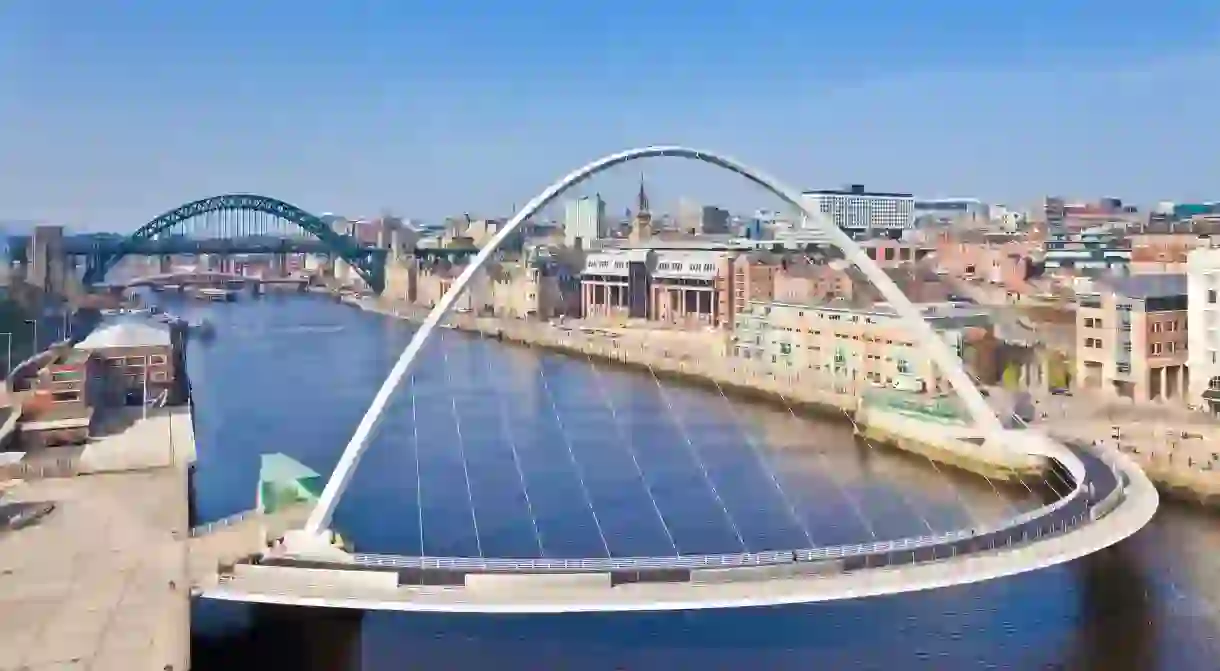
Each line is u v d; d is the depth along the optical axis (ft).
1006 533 235.81
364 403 602.03
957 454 419.95
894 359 548.72
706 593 199.21
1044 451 354.33
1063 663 216.54
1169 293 496.23
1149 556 286.46
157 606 203.31
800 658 218.38
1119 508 259.19
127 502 281.95
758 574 208.03
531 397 625.82
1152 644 223.92
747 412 566.36
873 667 213.46
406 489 383.24
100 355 511.40
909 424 451.53
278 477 280.92
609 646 223.30
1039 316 647.56
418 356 259.60
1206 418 442.09
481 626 232.53
